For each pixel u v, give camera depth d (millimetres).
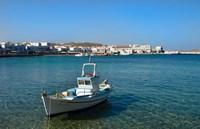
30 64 144875
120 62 170250
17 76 80062
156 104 39531
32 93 48719
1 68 114312
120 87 56688
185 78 73625
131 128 28500
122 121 30969
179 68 113625
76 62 166625
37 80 69625
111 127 28891
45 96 29984
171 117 32531
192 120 31281
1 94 47531
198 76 78812
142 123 30188
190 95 46750
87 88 37094
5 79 71938
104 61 185000
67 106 32250
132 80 69625
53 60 197250
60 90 53000
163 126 29156
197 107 37594
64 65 136000
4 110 35375
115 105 38906
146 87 56562
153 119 31719
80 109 34188
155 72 94188
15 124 29594
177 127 28844
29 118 31828
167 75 82562
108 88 42625
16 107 37094
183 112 34844
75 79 72062
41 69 109062
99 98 37531
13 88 55188
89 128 28641
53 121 30844
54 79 72000
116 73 91375
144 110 35938
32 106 37625
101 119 31828
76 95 35562
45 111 33844
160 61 184250
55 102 30922
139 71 99062
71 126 29328
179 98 44094
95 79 38438
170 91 51125
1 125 29203
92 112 34906
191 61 182500
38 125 29422
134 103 40344
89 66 128250
